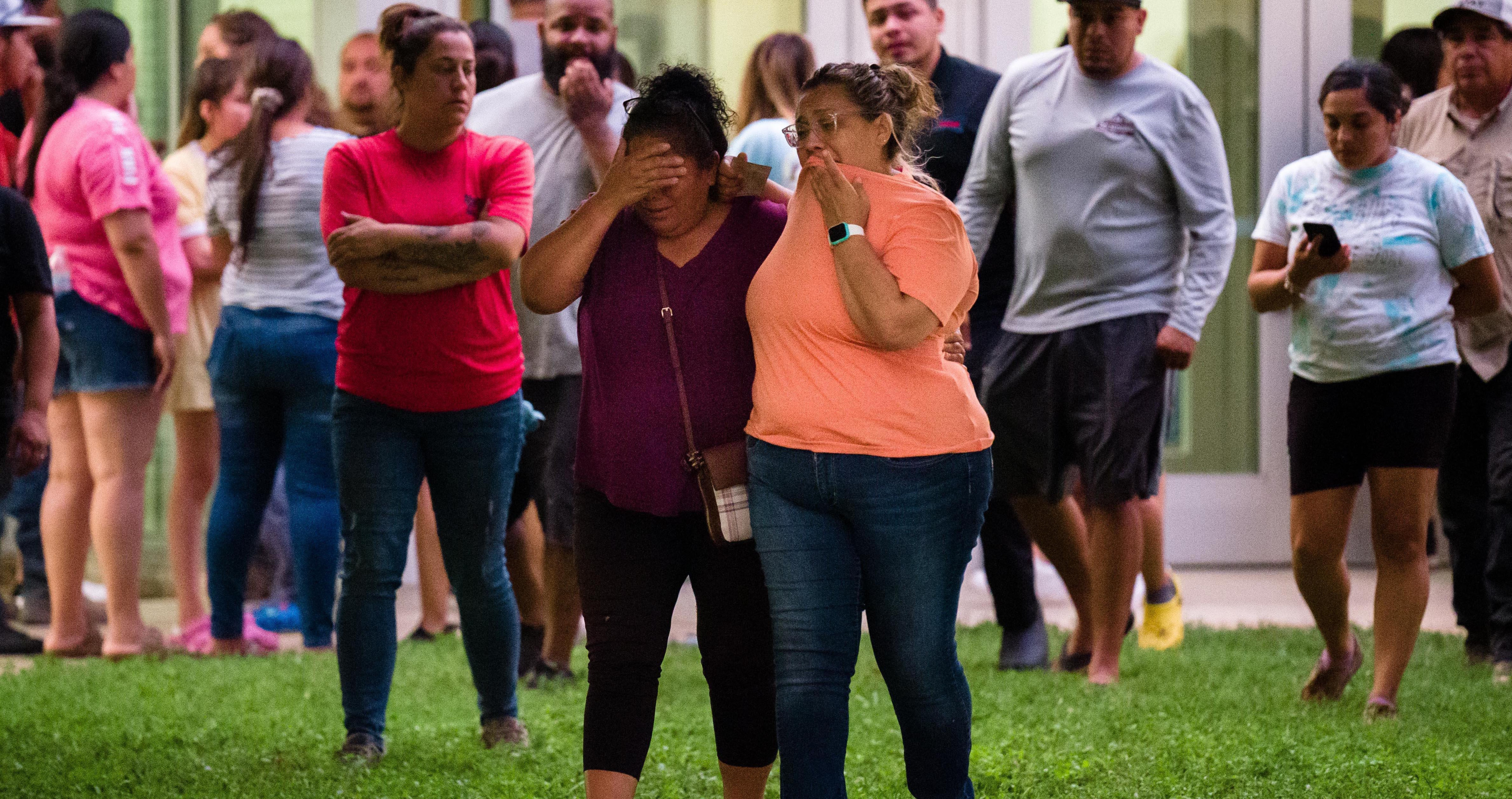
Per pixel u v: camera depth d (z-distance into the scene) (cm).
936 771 907
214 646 1783
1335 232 1339
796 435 863
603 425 917
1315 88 2438
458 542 1207
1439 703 1409
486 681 1236
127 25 1875
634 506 908
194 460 1877
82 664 1714
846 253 842
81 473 1786
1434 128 1731
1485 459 1738
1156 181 1539
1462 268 1393
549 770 1139
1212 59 2445
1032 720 1309
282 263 1714
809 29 2341
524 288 912
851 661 884
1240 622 2036
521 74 2186
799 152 895
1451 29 1689
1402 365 1356
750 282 912
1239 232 2455
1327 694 1438
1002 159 1609
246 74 1742
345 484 1176
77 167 1705
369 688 1190
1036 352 1569
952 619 888
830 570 872
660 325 908
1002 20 2328
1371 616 2031
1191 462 2475
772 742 955
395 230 1123
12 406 1250
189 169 1972
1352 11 2466
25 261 1319
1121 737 1244
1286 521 2480
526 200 1197
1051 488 1591
